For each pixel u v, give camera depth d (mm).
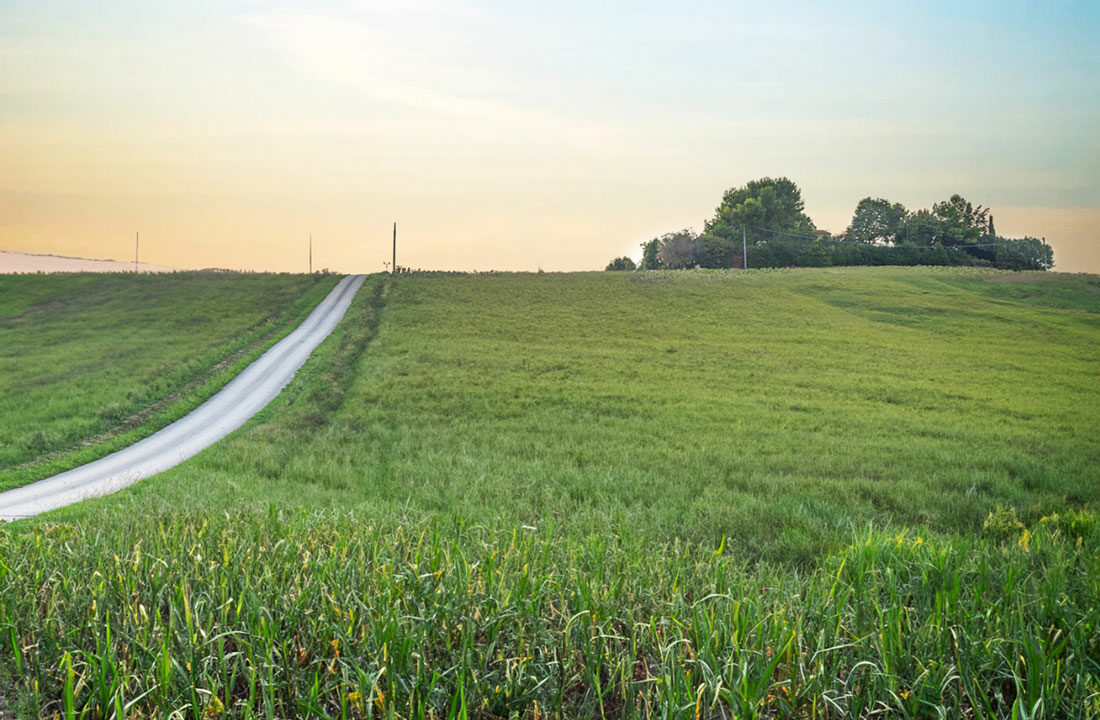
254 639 6270
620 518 13789
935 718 5793
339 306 70375
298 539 9133
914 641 6469
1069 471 22391
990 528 13898
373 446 26891
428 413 33875
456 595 6992
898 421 32406
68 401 35656
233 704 5980
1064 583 7711
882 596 7922
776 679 6270
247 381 42938
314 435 29203
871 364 48188
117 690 5609
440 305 70188
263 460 24266
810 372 45219
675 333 58969
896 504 17500
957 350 54219
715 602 7262
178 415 35250
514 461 23344
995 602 7379
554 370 45031
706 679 5801
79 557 8492
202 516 11398
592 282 85438
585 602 6930
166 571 7789
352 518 11750
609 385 40594
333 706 5980
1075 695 5730
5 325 61875
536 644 6488
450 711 5543
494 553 8258
